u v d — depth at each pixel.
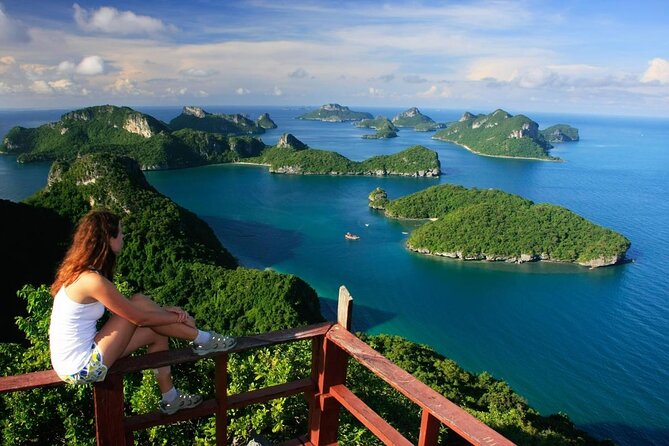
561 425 29.52
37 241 71.25
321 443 4.78
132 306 3.73
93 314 3.75
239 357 9.09
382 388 13.28
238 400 4.36
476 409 29.31
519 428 22.91
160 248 68.44
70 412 7.57
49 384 3.72
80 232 3.76
